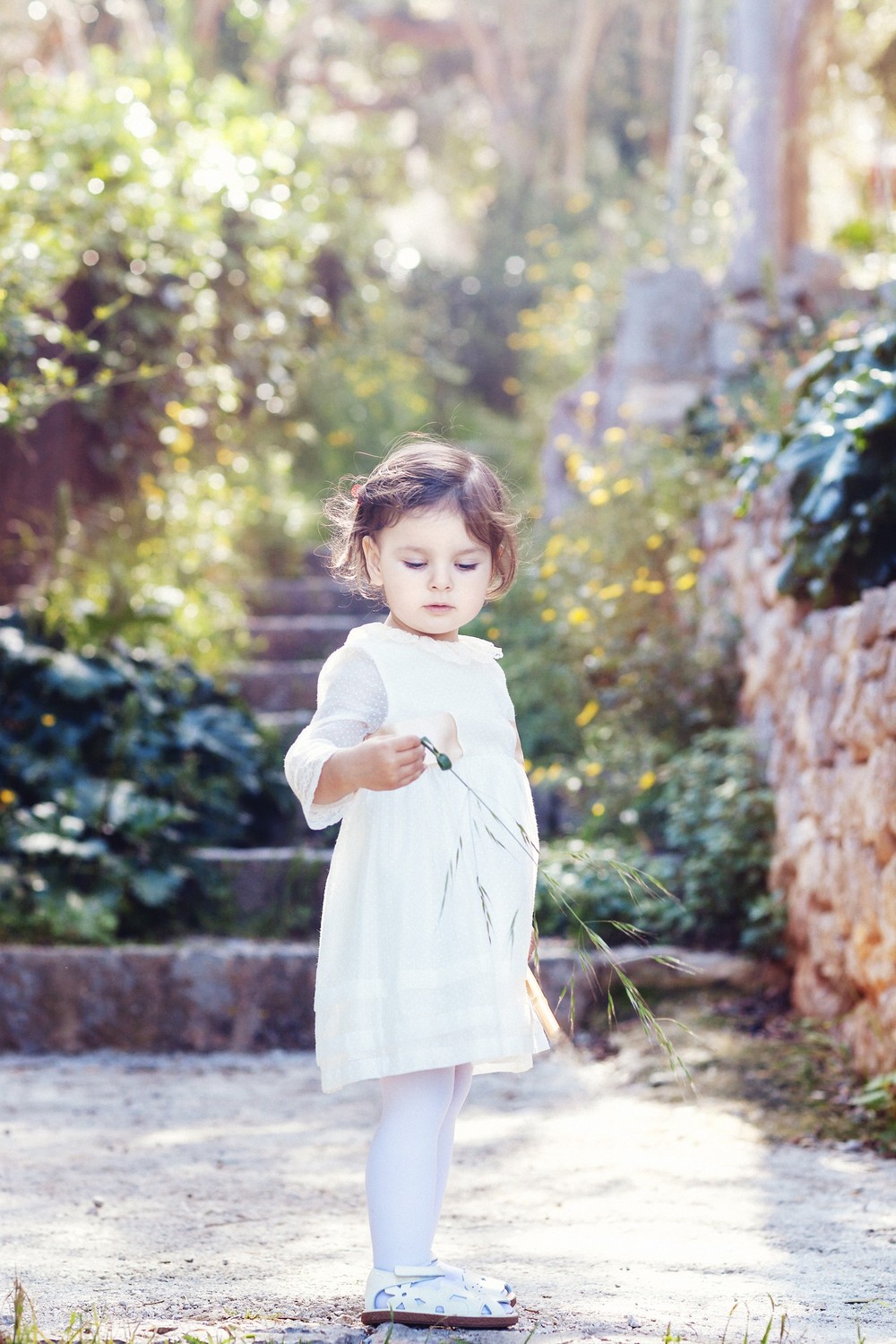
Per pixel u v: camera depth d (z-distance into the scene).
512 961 1.99
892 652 3.48
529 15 15.54
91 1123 3.53
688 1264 2.36
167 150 6.67
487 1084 4.01
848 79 7.96
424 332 12.99
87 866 4.93
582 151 15.19
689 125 8.28
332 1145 3.31
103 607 6.33
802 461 4.16
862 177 8.31
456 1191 2.93
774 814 4.66
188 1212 2.69
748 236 7.08
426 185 17.27
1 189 5.31
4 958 4.51
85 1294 2.14
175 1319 2.00
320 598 7.91
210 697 6.04
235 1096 3.91
